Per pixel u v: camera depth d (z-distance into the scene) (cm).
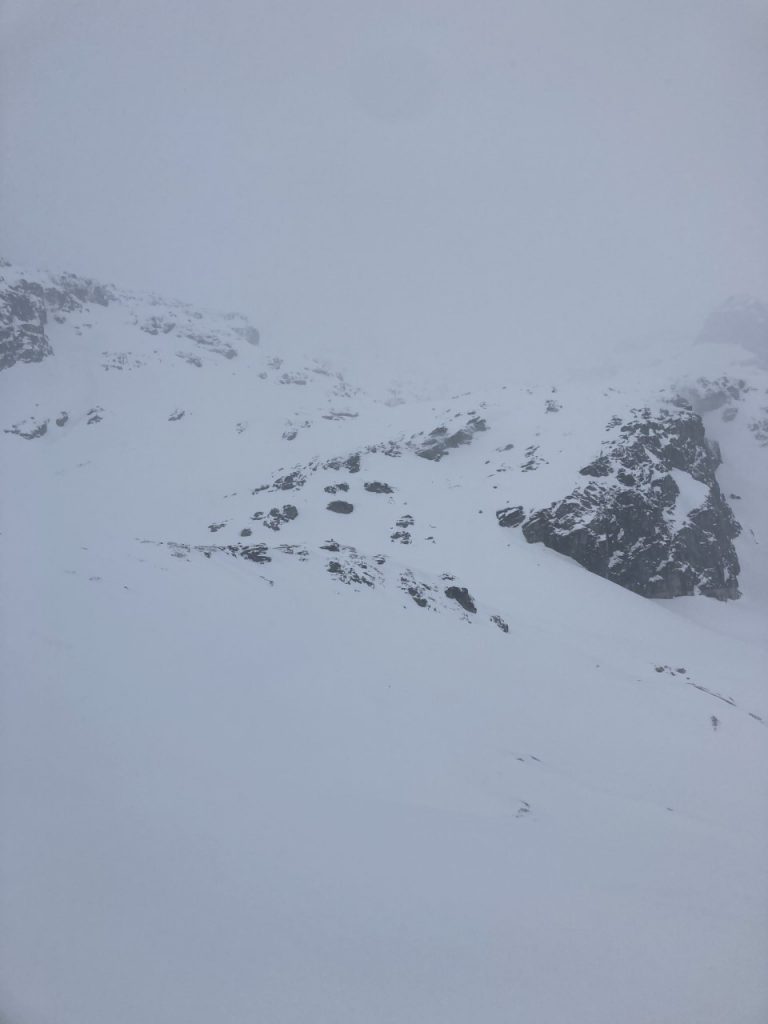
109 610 1498
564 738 1666
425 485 6197
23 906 643
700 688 2702
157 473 7944
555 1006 656
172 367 12800
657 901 901
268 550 2714
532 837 1025
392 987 639
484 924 757
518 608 3834
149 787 884
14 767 844
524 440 6900
